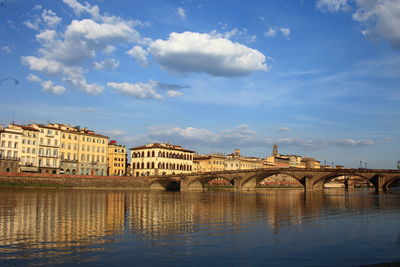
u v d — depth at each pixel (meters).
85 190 128.62
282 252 29.69
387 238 35.69
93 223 43.53
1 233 36.28
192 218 49.78
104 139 175.50
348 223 45.88
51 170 152.00
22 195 87.62
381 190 135.12
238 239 34.69
